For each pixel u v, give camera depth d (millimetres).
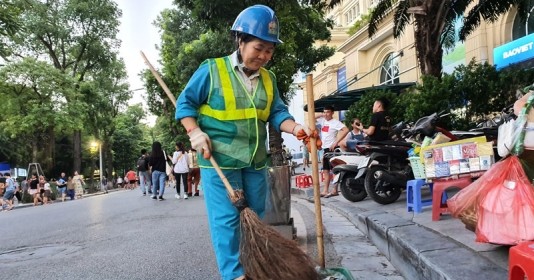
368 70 22500
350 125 11727
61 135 44281
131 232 6312
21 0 16625
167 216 7840
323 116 9148
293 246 2086
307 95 2844
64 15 34719
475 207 3076
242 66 2523
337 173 7137
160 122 42250
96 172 55188
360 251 4301
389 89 13102
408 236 3578
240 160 2488
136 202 11875
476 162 4293
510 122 3033
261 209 2705
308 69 21000
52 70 31125
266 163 2707
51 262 4746
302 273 2012
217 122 2475
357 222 5469
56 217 9594
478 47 14406
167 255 4695
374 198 6277
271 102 2662
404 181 6145
